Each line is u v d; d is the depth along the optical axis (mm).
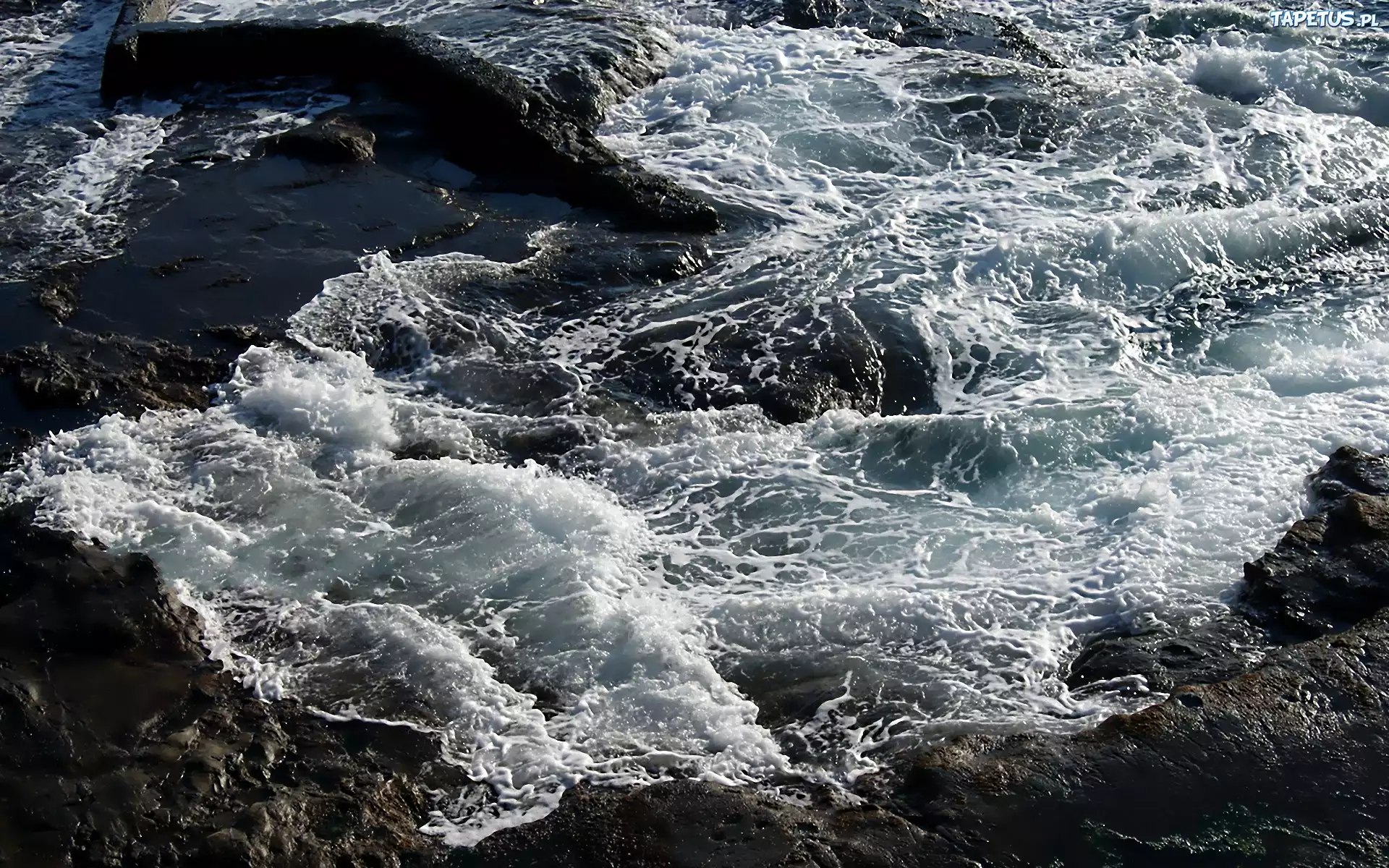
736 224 9672
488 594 6316
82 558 6309
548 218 9820
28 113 11227
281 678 5812
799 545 6680
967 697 5641
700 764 5324
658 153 10586
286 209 9758
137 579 6207
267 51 11461
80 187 10031
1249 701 5273
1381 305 8531
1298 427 7164
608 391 7957
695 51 12117
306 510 6867
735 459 7309
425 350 8312
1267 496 6613
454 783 5305
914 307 8633
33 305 8508
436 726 5574
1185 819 4801
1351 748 5070
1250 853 4676
